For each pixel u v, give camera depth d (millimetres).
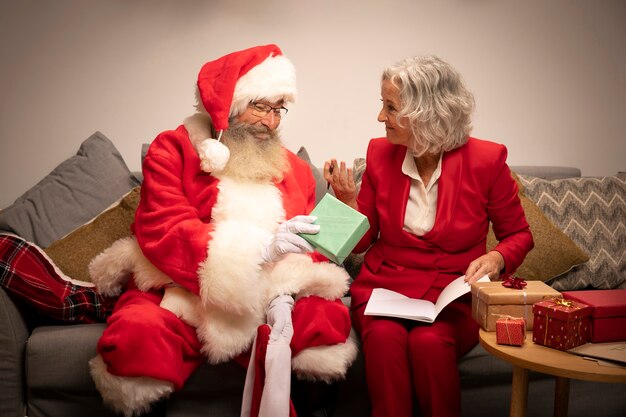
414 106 2047
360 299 2209
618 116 3301
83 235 2365
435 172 2180
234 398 2084
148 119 2912
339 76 3029
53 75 2832
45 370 2020
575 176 3121
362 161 2840
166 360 1877
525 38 3154
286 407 1834
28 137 2850
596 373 1484
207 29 2902
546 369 1537
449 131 2084
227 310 1956
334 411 2148
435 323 2006
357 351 2100
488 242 2619
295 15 2961
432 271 2156
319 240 1928
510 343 1673
